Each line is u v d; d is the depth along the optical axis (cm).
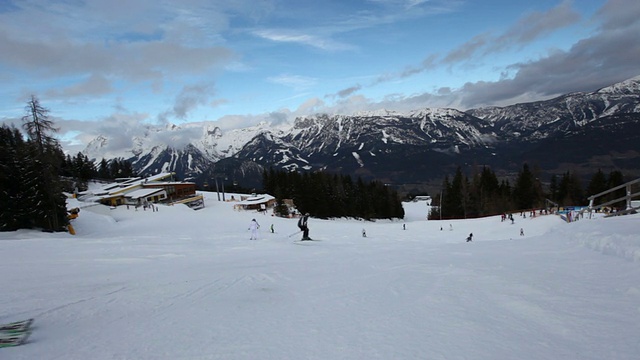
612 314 359
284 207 7119
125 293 642
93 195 7294
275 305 496
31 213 3450
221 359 298
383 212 9462
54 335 409
